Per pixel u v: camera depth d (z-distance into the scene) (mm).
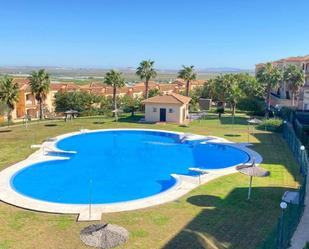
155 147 42125
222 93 69375
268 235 18062
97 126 53750
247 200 23188
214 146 42219
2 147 38844
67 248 16594
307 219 19688
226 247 16859
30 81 61938
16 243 17062
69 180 29016
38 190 26250
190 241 17406
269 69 68062
